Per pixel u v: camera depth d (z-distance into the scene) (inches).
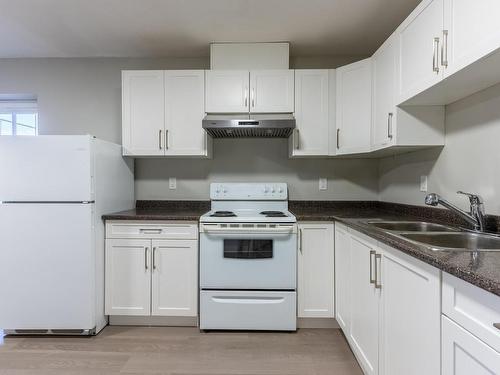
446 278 36.7
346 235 77.9
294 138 97.7
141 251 89.3
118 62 113.2
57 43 101.9
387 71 75.2
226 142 112.0
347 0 77.5
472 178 62.6
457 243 57.9
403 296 47.3
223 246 86.5
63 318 83.1
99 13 83.5
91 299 83.5
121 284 89.6
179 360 73.4
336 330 89.0
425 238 57.7
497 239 53.4
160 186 113.1
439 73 53.7
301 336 85.2
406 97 65.8
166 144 98.6
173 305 89.0
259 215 94.0
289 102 97.1
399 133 71.2
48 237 82.5
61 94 113.9
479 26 44.1
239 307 86.4
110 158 93.8
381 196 108.6
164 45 103.0
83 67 113.7
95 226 85.0
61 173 82.1
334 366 71.0
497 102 55.9
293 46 103.3
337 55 110.4
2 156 81.9
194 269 88.5
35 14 84.0
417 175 84.4
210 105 97.5
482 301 31.0
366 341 63.1
